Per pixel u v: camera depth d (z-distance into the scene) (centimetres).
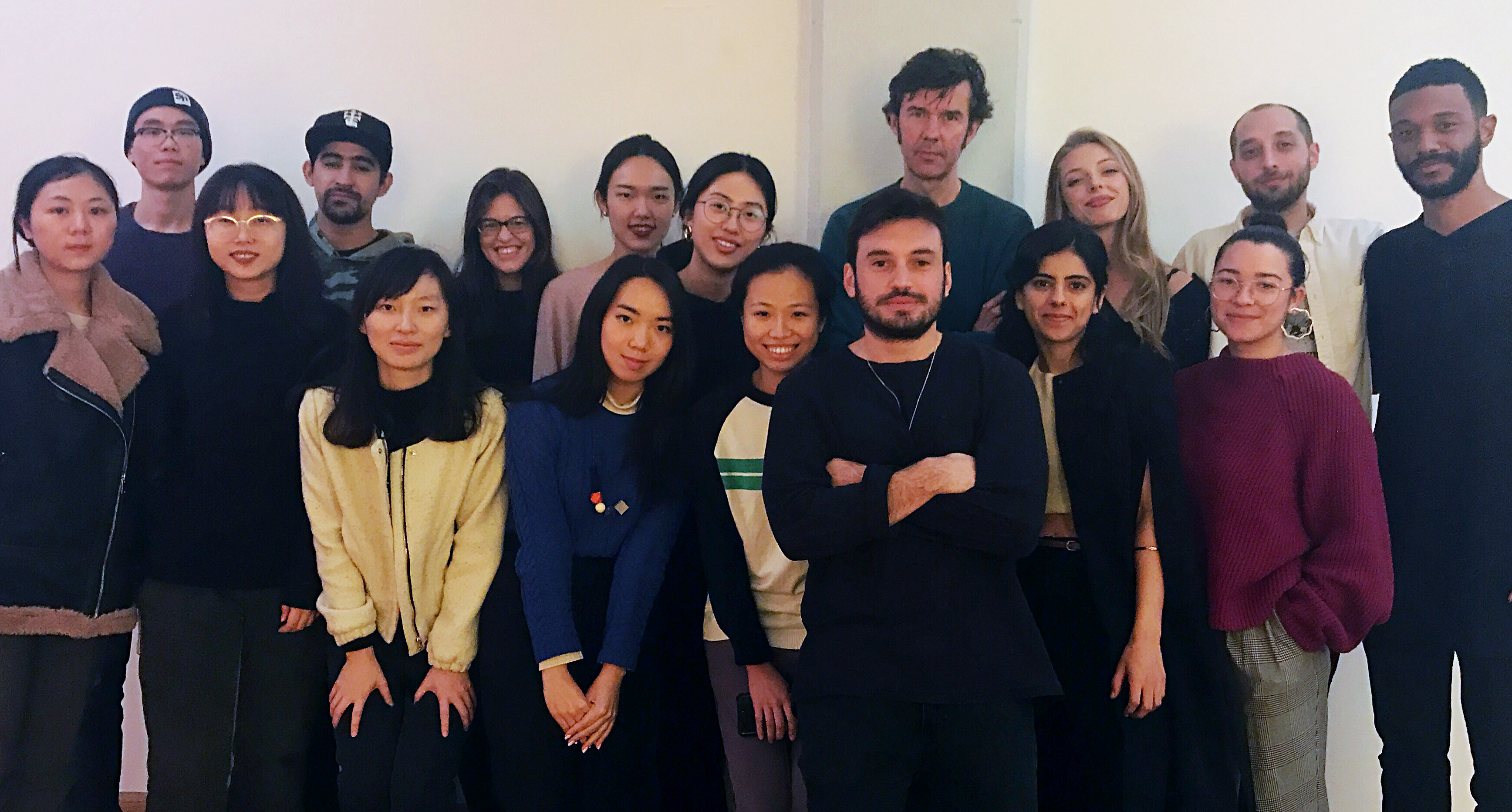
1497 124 212
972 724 145
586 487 179
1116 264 214
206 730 193
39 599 186
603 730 175
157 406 196
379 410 180
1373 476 177
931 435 149
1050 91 221
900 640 144
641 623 178
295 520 194
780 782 176
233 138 217
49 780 188
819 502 144
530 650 177
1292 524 177
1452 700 201
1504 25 214
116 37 217
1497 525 195
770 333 179
